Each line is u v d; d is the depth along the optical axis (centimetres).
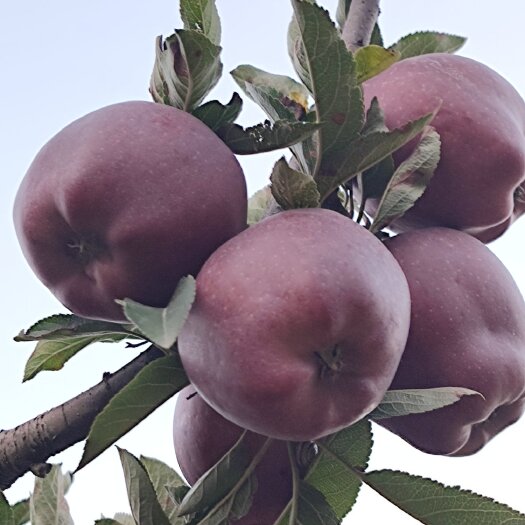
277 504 36
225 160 33
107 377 35
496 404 36
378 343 30
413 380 36
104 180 32
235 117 35
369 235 32
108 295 34
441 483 34
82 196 32
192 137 33
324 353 30
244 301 30
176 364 32
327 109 35
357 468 35
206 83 35
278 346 29
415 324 36
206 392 31
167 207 32
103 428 31
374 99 37
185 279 31
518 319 37
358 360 30
